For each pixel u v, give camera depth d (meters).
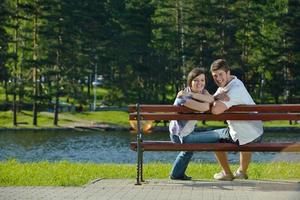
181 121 10.63
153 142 10.52
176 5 85.06
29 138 56.56
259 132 10.44
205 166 14.59
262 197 5.92
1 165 14.98
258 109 10.35
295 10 82.88
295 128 64.62
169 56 84.75
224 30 83.88
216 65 10.58
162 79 85.88
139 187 10.03
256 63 83.62
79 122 73.00
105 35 86.25
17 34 77.06
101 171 13.13
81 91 81.19
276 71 83.38
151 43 85.94
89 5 83.12
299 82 82.31
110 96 84.88
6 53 73.50
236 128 10.33
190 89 10.79
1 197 9.23
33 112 72.94
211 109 10.32
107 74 87.06
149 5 86.12
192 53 83.00
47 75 74.56
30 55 77.19
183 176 10.93
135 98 85.19
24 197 9.23
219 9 83.56
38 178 11.45
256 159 25.67
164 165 15.23
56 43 77.06
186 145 10.38
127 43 85.81
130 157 36.69
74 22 79.81
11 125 70.31
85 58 81.31
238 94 10.32
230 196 9.04
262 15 84.94
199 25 83.00
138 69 85.38
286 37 83.12
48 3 76.00
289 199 5.77
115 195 9.30
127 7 86.19
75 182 10.64
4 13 74.44
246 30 85.12
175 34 84.06
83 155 38.88
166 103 85.69
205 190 9.62
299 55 82.75
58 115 77.44
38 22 76.50
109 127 69.56
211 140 10.66
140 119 10.52
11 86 73.06
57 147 46.38
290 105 10.26
